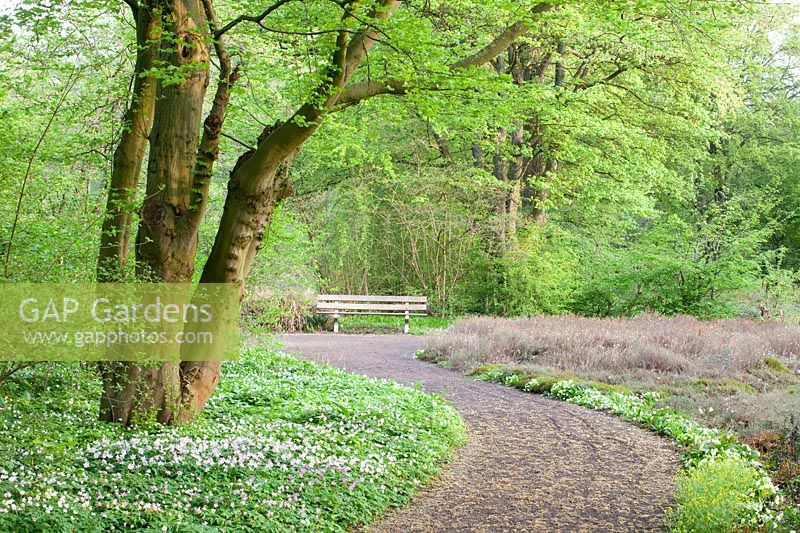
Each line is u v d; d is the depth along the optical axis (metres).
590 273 27.23
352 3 7.33
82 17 7.68
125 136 7.85
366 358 17.30
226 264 8.41
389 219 27.56
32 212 6.67
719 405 11.53
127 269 6.82
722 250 25.44
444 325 25.16
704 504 6.53
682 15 9.34
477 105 9.02
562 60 24.88
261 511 6.06
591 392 12.69
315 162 22.52
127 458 6.59
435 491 7.75
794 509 6.75
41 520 5.00
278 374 13.00
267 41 8.72
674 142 28.64
